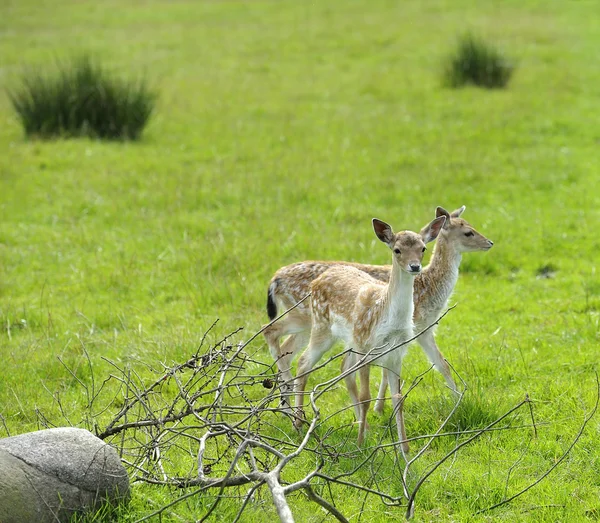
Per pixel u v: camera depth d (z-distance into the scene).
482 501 9.09
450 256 12.97
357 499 9.14
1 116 29.78
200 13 51.25
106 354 13.41
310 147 26.42
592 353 13.02
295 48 41.28
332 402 11.93
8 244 18.92
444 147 25.95
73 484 8.00
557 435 10.57
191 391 11.73
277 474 7.52
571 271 17.19
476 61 33.97
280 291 12.55
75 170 24.23
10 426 11.08
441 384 12.24
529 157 24.86
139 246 18.67
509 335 14.01
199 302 15.43
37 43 42.00
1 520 7.44
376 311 10.61
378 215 20.06
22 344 13.78
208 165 24.83
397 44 41.50
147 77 35.06
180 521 8.34
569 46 40.62
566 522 8.64
